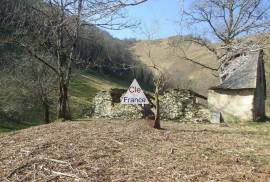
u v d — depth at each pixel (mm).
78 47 28188
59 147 11844
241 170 9945
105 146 12039
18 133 14969
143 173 9453
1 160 10703
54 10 17094
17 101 38406
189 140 13688
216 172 9695
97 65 27297
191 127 18344
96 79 61531
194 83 34438
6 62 37156
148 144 12586
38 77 34969
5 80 37094
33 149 11633
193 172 9609
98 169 9680
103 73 65062
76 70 26469
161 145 12508
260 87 28766
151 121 16578
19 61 36031
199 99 33375
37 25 21469
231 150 12258
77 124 17250
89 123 17703
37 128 16172
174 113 24500
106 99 26500
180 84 32438
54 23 16453
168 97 24844
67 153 11109
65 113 20922
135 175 9297
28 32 22094
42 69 34781
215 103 28031
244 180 9117
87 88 55219
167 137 14039
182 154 11375
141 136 13930
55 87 35031
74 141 12695
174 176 9266
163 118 24609
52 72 34594
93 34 22281
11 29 22750
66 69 21281
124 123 17609
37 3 20188
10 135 14547
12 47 35969
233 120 26984
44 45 22250
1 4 22297
